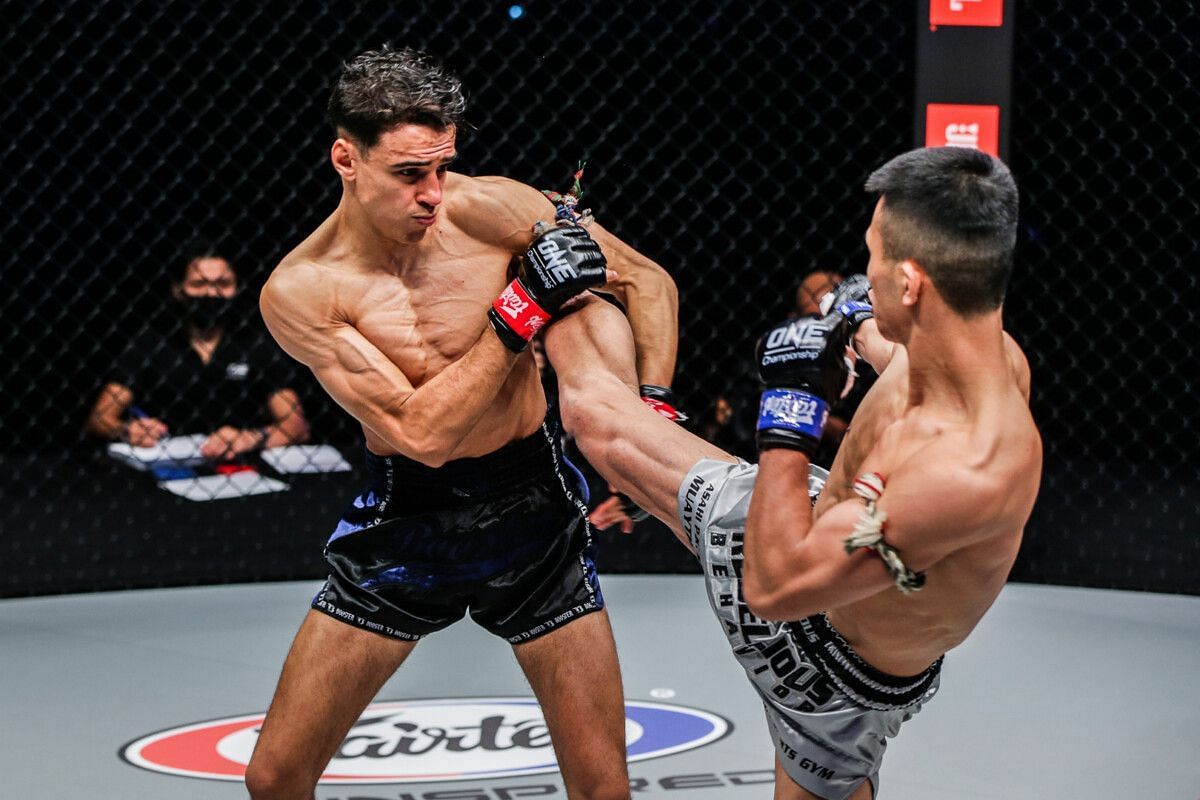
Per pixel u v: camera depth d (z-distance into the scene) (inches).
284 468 218.4
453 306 83.5
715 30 228.1
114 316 240.8
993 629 158.2
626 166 230.8
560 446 90.5
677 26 227.9
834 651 75.3
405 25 226.4
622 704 85.4
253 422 226.7
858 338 78.5
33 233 215.9
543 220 84.7
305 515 209.0
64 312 215.5
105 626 160.4
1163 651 150.3
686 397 227.0
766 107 227.5
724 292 230.8
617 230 219.5
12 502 214.1
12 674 142.0
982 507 62.5
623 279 89.8
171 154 234.7
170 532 200.8
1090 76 205.0
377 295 83.0
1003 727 125.6
